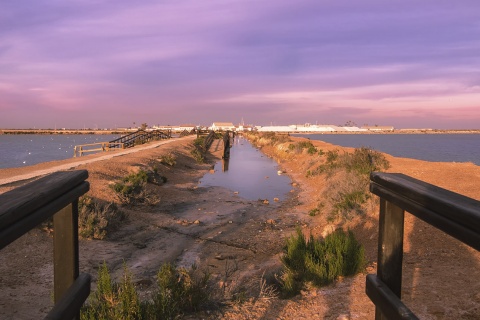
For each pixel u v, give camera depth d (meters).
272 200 20.31
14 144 167.25
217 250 11.70
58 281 1.72
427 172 18.55
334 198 15.30
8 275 8.51
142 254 11.17
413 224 10.30
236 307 6.34
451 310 5.27
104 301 5.77
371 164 20.77
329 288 6.90
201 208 17.86
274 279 7.79
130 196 17.11
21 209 1.19
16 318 6.67
